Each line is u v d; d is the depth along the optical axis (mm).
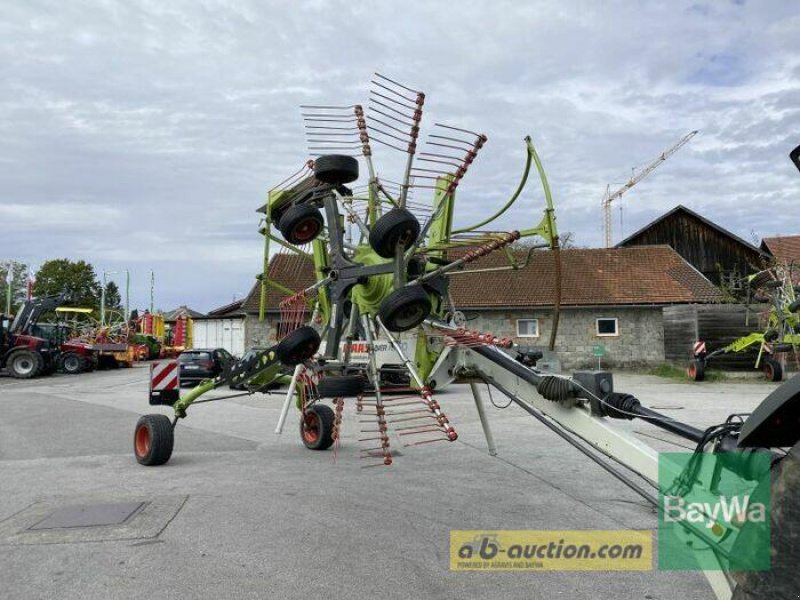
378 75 5477
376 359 5957
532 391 4656
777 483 2035
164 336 49344
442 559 4402
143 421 7730
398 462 7688
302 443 9266
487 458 7879
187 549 4625
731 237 35000
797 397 2150
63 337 29609
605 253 29484
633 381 20516
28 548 4691
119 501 5965
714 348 22031
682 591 3850
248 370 7320
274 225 7234
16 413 13219
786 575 1946
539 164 5469
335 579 4066
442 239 6406
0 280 68188
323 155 5816
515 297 26438
